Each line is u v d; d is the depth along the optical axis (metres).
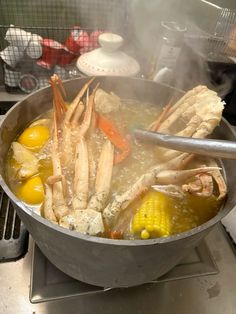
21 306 0.27
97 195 0.25
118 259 0.20
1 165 0.26
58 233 0.19
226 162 0.30
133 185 0.27
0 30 0.50
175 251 0.21
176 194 0.28
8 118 0.29
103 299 0.28
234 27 0.41
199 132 0.29
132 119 0.37
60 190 0.26
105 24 0.55
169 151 0.30
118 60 0.41
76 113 0.33
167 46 0.42
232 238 0.34
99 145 0.32
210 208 0.27
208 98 0.31
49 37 0.53
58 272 0.29
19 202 0.20
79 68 0.42
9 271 0.29
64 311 0.27
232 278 0.31
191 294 0.30
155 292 0.29
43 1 0.50
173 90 0.36
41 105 0.34
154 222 0.24
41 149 0.32
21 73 0.48
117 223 0.25
